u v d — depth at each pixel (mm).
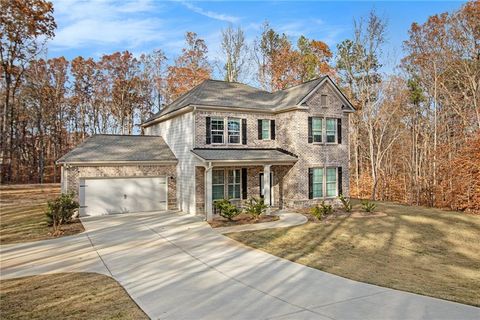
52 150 51969
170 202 21469
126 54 49688
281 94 23969
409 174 35125
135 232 15078
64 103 50688
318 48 41781
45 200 27953
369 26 34125
